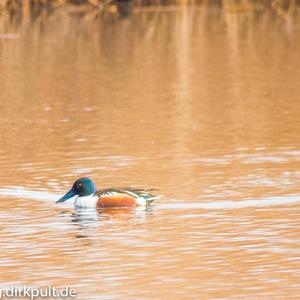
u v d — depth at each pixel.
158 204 14.09
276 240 12.27
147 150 17.59
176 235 12.58
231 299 10.22
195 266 11.32
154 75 26.09
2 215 13.67
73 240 12.44
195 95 23.41
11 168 16.38
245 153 17.23
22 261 11.62
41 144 18.23
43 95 23.47
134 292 10.45
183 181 15.32
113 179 15.52
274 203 13.98
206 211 13.66
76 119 20.62
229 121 20.28
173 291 10.48
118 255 11.79
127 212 13.79
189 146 17.86
